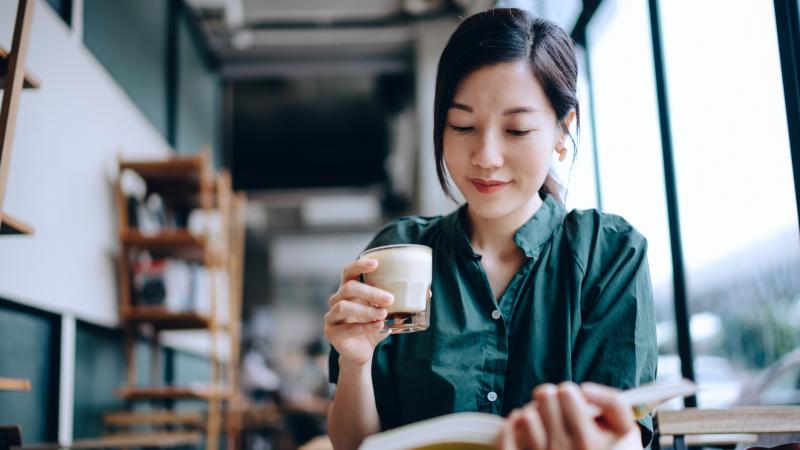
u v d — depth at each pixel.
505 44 1.06
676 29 2.97
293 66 7.23
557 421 0.72
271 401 7.11
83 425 3.48
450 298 1.19
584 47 4.12
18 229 1.97
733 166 2.59
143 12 4.72
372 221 13.64
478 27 1.09
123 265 3.97
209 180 4.32
